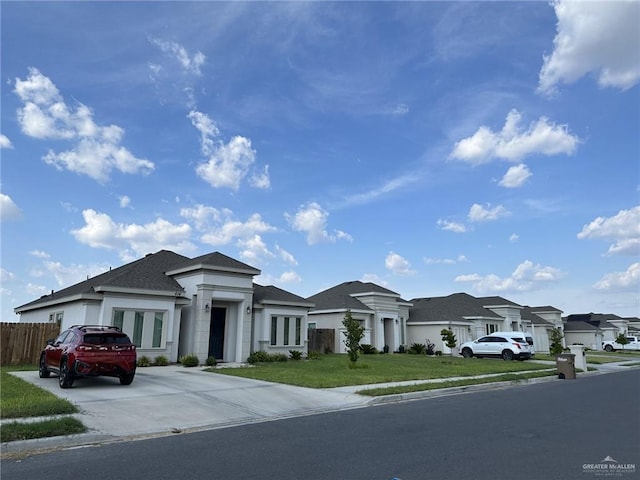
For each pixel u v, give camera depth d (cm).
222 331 2427
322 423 985
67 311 2241
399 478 600
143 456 709
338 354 3216
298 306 2778
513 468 645
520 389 1695
